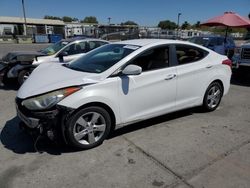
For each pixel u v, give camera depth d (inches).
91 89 141.4
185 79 182.7
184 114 207.3
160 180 120.6
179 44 183.0
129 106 157.8
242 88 313.0
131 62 157.4
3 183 117.3
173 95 178.5
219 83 211.9
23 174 124.1
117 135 166.1
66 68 172.6
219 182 119.4
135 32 1122.7
